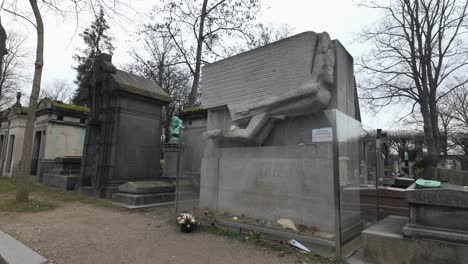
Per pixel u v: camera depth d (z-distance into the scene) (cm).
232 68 719
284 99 571
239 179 639
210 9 1811
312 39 568
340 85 582
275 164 576
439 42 1380
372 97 1595
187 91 2722
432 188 400
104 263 415
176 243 516
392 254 403
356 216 571
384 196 760
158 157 1234
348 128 568
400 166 2481
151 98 1205
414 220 401
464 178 453
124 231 596
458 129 2686
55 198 1002
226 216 630
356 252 470
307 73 564
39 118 1692
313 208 509
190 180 801
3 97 3297
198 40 1858
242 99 679
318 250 461
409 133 3341
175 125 1373
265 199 582
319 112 555
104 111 1128
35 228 600
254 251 473
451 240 368
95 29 3059
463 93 2767
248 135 618
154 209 847
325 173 503
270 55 637
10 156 1864
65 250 468
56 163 1373
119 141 1086
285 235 501
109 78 1136
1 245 477
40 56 889
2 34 1100
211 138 705
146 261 425
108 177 1046
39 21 891
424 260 379
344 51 625
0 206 809
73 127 1686
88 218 714
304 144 541
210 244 511
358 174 610
